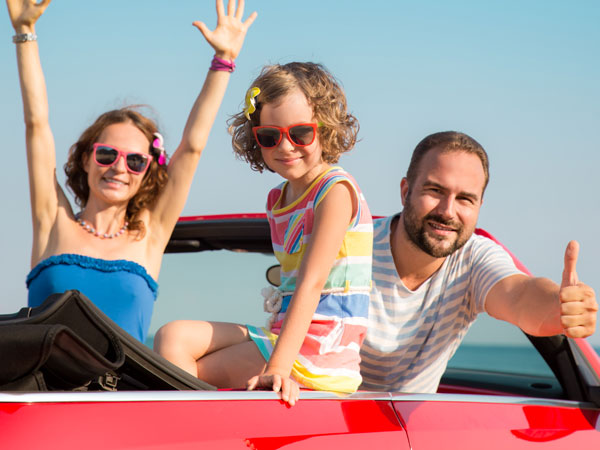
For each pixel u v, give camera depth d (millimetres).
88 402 1776
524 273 2781
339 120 2600
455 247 2729
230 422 1875
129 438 1733
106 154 2812
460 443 2123
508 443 2182
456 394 2301
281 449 1868
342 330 2432
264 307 2568
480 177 2734
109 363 1857
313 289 2260
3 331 1744
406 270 2803
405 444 2047
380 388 2879
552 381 2676
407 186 2828
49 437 1667
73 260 2773
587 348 2645
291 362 2154
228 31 3004
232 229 3008
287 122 2506
